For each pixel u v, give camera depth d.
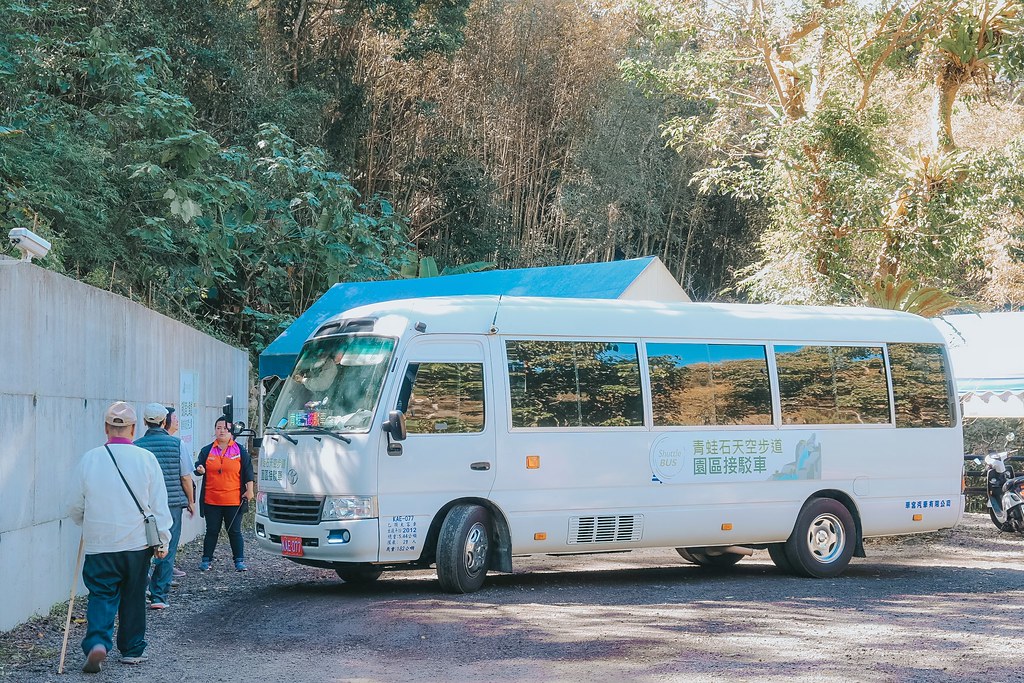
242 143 29.20
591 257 38.78
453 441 10.57
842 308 13.20
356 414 10.43
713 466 11.84
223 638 8.29
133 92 22.05
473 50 37.78
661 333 11.85
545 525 10.95
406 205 36.28
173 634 8.46
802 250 20.39
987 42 20.72
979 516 19.55
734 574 12.59
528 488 10.89
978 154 20.52
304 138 31.52
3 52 18.84
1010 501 16.53
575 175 38.62
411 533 10.33
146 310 12.22
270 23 34.62
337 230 26.12
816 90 21.55
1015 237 27.50
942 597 10.62
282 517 10.70
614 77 39.28
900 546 15.66
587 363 11.38
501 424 10.82
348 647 7.92
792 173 20.73
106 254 20.08
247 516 17.73
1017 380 19.70
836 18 20.77
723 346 12.17
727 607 9.84
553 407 11.12
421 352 10.59
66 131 19.53
